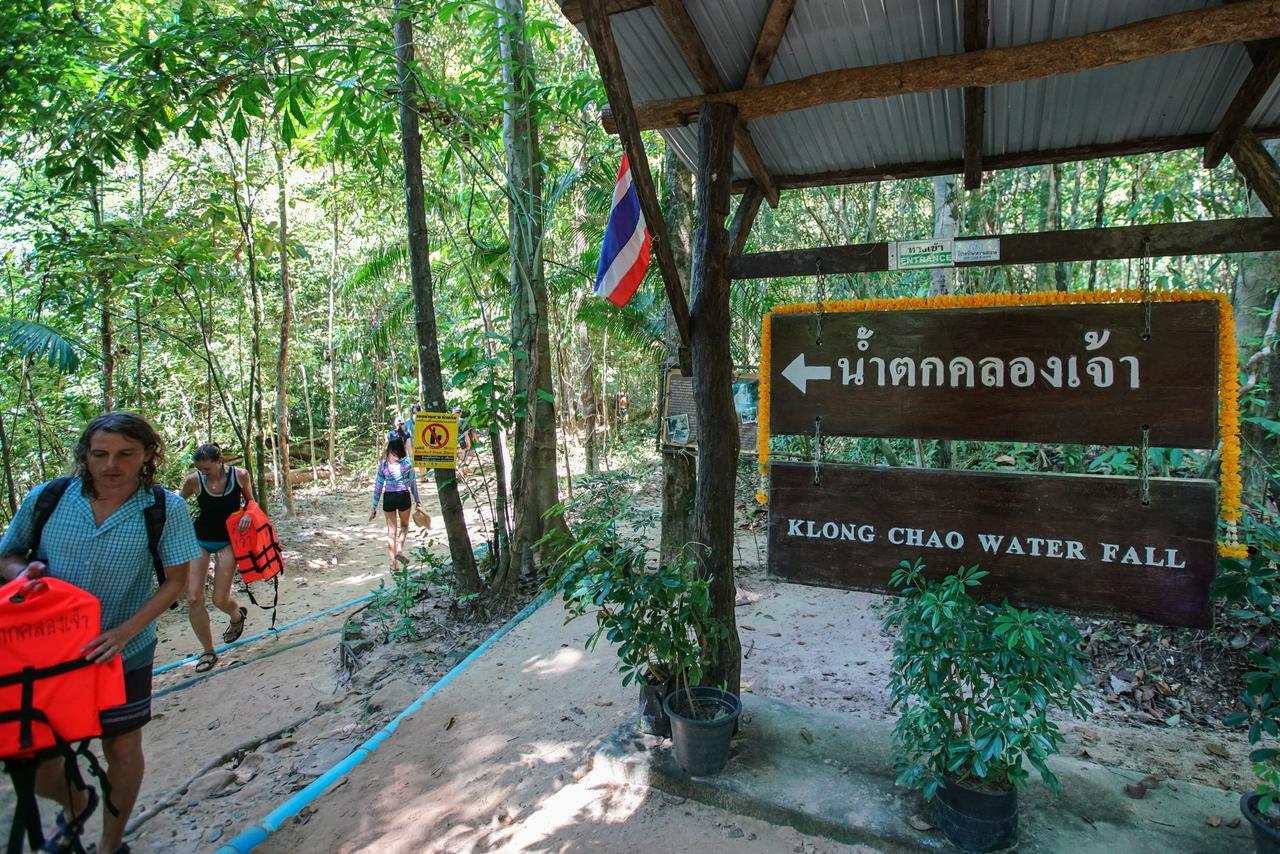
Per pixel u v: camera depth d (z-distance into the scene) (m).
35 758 2.23
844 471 3.12
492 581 6.12
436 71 7.63
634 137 2.81
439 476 5.93
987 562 2.91
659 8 2.59
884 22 2.76
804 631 4.97
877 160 3.78
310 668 5.50
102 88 5.00
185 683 5.25
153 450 2.75
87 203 8.41
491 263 7.77
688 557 4.03
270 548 6.01
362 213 13.59
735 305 8.91
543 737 3.73
